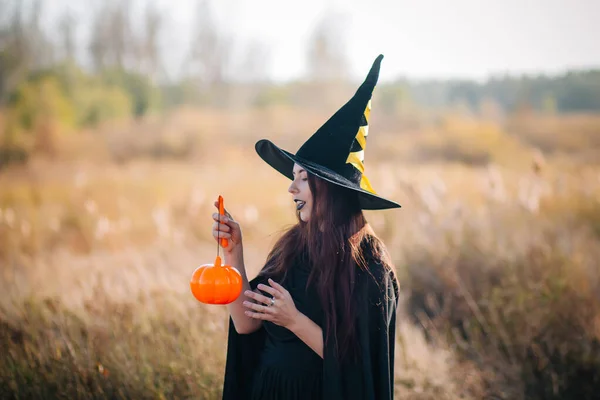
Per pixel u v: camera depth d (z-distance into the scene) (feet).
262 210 35.04
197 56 161.89
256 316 8.09
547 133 107.04
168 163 81.71
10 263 23.48
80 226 30.60
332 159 8.65
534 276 18.48
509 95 153.99
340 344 8.03
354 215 8.66
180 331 14.87
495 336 16.61
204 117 135.95
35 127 95.96
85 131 111.45
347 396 8.02
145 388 12.97
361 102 8.84
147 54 153.89
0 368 13.67
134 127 115.34
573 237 22.66
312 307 8.51
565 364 15.64
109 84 146.72
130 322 15.14
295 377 8.55
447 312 18.72
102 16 149.38
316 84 158.81
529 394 15.01
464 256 20.56
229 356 9.26
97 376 13.15
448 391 14.35
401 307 19.47
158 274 19.86
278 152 9.64
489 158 90.94
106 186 47.19
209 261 24.18
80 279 19.65
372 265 8.38
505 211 24.58
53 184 53.11
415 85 174.60
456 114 133.28
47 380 13.17
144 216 35.12
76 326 15.20
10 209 34.65
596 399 14.78
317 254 8.44
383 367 8.07
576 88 141.90
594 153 75.66
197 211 33.58
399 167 53.06
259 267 22.56
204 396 12.77
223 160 81.10
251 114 136.67
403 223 24.76
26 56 124.88
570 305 17.12
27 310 16.07
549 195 28.89
